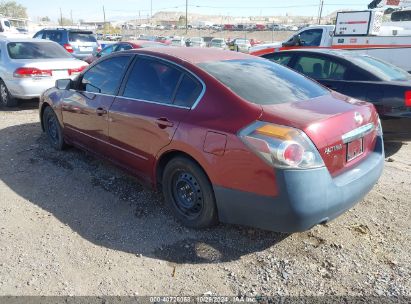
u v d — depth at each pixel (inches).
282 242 136.9
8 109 344.2
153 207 160.1
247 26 3383.4
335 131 122.7
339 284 117.0
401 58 419.8
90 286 115.2
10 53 342.0
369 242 138.0
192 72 142.9
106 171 193.9
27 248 132.3
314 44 488.4
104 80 180.2
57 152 220.1
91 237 139.6
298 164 113.0
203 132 129.0
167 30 3646.7
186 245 135.3
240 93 131.3
